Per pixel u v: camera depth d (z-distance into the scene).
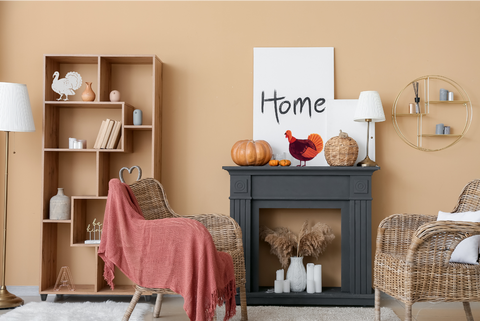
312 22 3.20
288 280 2.88
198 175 3.20
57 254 3.15
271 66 3.18
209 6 3.21
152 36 3.22
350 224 2.85
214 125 3.21
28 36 3.21
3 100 2.80
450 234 1.89
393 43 3.18
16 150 3.20
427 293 1.91
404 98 3.17
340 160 2.86
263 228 3.12
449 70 3.17
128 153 3.20
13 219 3.17
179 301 2.97
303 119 3.15
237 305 2.85
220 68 3.22
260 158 2.92
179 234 1.96
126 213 2.10
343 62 3.19
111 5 3.22
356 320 2.49
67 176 3.19
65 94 3.03
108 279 2.11
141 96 3.21
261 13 3.22
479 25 3.17
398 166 3.15
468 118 3.15
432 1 3.19
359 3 3.20
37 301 2.96
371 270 2.86
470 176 3.14
